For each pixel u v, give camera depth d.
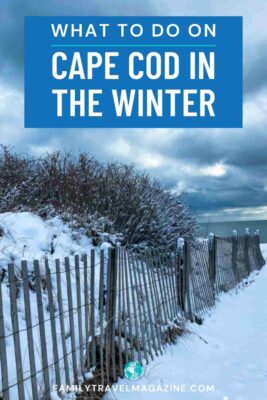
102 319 4.20
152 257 5.83
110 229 7.57
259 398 4.12
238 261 12.27
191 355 5.45
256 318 7.59
